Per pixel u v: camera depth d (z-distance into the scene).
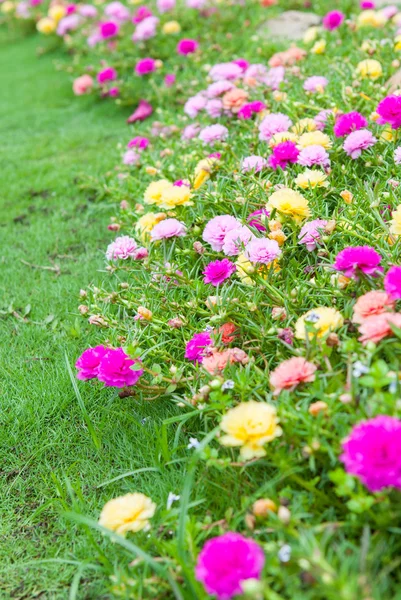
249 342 2.15
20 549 1.89
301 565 1.35
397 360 1.67
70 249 3.36
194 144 3.50
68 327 2.68
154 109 4.74
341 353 1.80
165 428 1.94
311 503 1.61
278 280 2.33
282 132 2.97
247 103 3.49
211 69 3.96
